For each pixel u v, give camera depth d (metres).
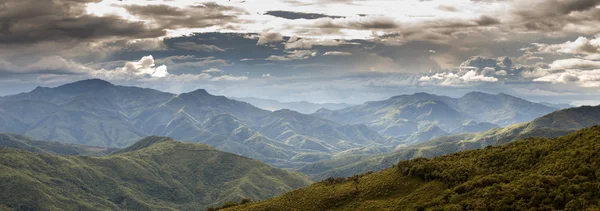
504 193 103.69
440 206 110.31
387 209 123.44
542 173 111.19
